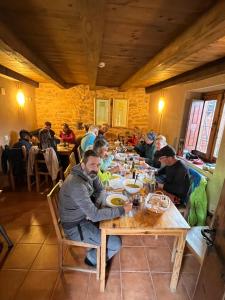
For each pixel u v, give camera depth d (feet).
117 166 8.77
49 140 12.51
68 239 5.59
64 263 6.23
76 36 6.09
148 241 7.42
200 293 4.15
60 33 5.87
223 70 6.91
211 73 7.60
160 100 15.05
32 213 9.06
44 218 8.68
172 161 8.00
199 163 10.05
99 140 8.71
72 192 5.10
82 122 18.39
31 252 6.70
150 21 4.84
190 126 11.27
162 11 4.31
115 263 6.35
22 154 11.06
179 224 4.83
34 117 17.33
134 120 18.54
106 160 8.65
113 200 5.69
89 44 5.52
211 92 10.23
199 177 7.86
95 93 17.99
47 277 5.77
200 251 5.22
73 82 16.88
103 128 15.26
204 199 7.66
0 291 5.31
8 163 11.04
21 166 11.20
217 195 7.95
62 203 5.41
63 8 4.40
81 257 6.51
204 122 10.77
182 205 7.52
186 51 5.40
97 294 5.32
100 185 6.28
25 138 12.08
